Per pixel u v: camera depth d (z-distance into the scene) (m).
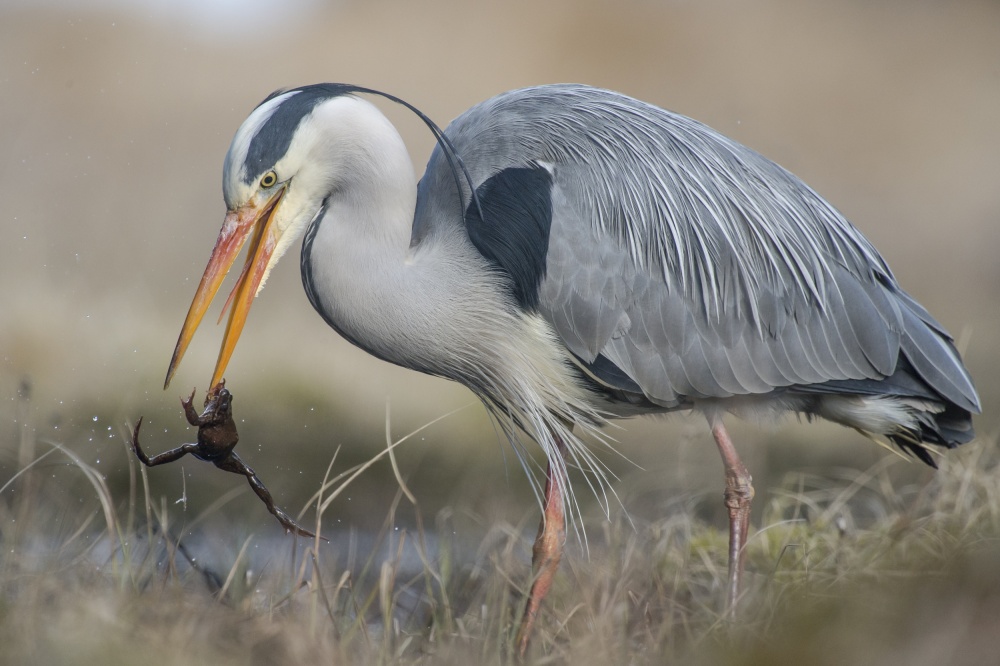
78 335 15.45
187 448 8.12
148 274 20.62
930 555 8.42
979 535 8.49
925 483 11.18
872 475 12.29
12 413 12.73
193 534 11.08
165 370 15.32
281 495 12.87
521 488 13.77
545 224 9.06
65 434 12.66
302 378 16.00
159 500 11.87
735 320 9.30
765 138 37.50
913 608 6.70
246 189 8.63
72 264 20.12
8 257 19.50
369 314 8.89
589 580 9.00
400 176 8.80
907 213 32.09
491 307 9.07
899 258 27.36
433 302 8.92
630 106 9.68
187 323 8.53
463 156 9.35
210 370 15.94
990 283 24.72
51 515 9.89
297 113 8.66
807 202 9.78
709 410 9.49
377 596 9.62
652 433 15.41
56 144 27.05
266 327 18.55
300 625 7.19
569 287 9.05
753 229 9.38
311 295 9.05
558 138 9.33
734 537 9.09
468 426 15.73
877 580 7.53
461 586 10.01
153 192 24.98
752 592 8.20
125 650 6.29
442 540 10.38
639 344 9.19
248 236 8.69
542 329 9.20
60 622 6.53
